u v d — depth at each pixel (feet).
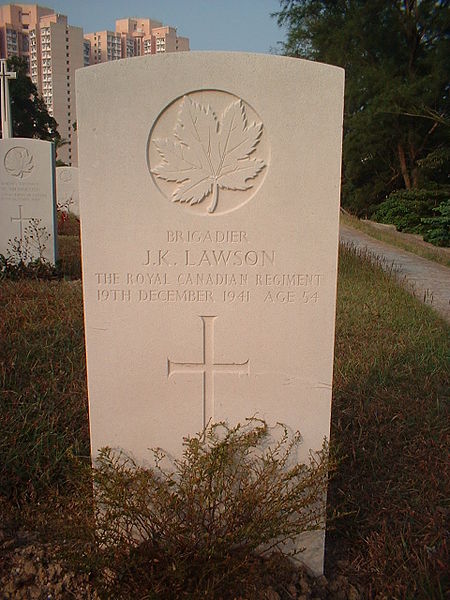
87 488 3.11
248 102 2.97
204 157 3.03
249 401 3.26
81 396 4.65
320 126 2.98
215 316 3.18
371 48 24.23
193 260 3.12
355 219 25.88
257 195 3.06
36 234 10.25
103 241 3.09
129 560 2.86
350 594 3.14
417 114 22.20
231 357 3.22
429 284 11.10
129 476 3.11
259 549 3.28
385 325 6.95
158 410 3.27
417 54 23.97
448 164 24.30
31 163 10.11
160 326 3.19
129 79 2.96
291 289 3.14
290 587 3.15
